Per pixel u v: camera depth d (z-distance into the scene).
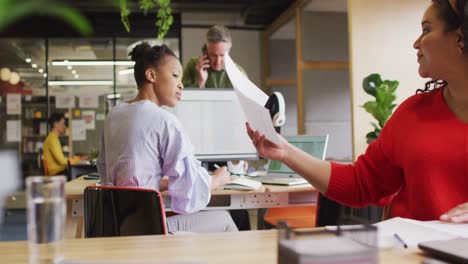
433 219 1.06
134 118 1.69
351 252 0.46
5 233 4.51
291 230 0.52
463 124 1.06
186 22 7.34
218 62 3.12
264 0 6.37
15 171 0.48
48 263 0.59
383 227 0.85
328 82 6.18
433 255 0.65
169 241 0.79
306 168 1.20
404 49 3.92
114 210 1.33
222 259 0.66
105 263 0.61
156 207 1.28
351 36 3.86
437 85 1.22
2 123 6.98
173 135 1.70
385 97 3.16
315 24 6.14
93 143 7.11
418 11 3.94
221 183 1.90
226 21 7.45
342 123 6.18
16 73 7.00
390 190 1.25
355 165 1.24
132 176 1.65
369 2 3.90
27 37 6.84
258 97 1.14
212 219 1.95
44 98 7.06
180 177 1.71
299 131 6.10
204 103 2.43
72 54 7.06
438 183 1.06
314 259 0.45
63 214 0.60
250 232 0.87
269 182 2.13
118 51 7.09
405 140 1.13
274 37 7.45
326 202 1.64
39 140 7.02
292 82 7.45
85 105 7.11
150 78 1.82
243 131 2.47
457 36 1.04
